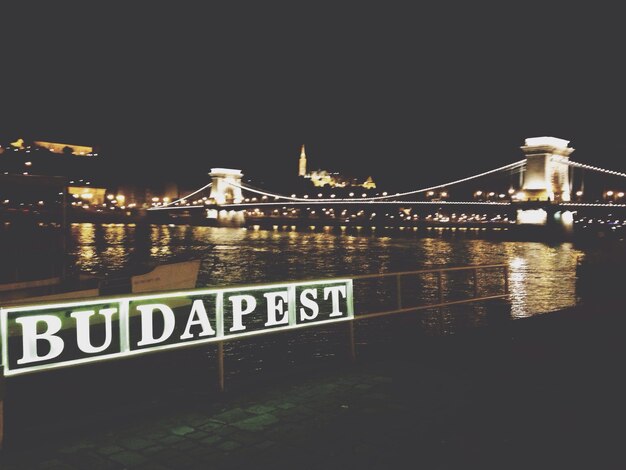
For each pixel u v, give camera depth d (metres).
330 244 96.56
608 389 6.11
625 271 15.02
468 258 68.56
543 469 4.23
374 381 6.48
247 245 91.12
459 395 5.94
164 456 4.54
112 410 5.60
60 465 4.40
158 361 15.06
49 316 5.17
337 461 4.38
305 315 7.02
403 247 89.88
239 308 6.43
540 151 130.75
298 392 6.12
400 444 4.69
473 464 4.31
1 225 16.41
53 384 12.59
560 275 46.47
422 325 23.67
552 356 7.56
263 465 4.33
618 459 4.39
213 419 5.33
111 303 5.48
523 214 117.94
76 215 155.25
